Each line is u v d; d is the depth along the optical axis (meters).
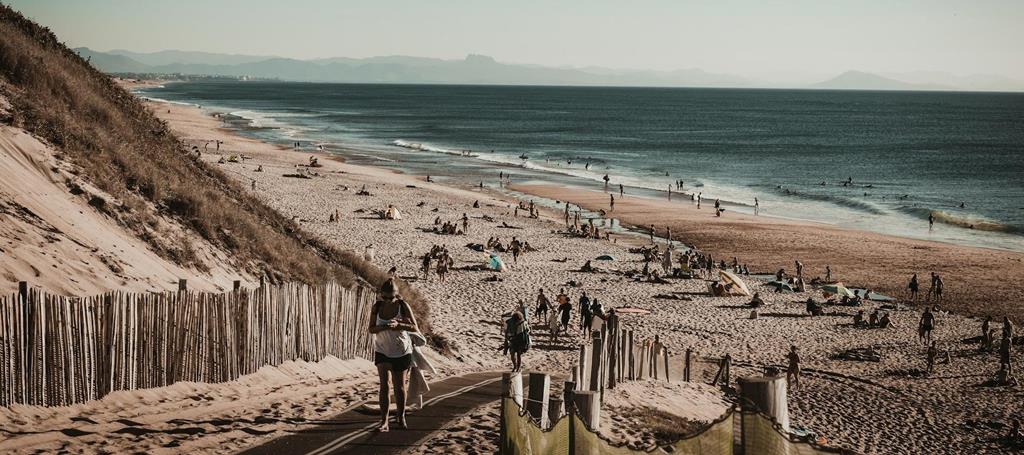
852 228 59.22
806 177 92.19
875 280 41.84
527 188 76.88
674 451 5.20
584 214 62.34
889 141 147.38
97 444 7.03
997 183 87.56
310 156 94.06
